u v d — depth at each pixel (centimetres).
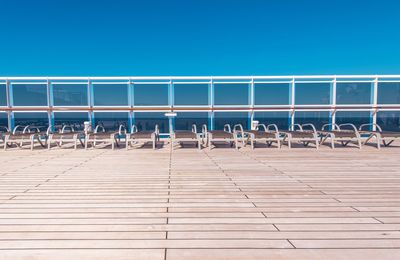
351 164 431
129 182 327
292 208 239
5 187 306
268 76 841
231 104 894
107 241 181
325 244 176
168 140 765
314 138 609
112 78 819
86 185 314
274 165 425
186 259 161
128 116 862
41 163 449
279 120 903
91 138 646
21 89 847
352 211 231
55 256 163
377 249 170
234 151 573
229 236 187
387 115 879
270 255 164
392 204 248
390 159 472
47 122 880
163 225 205
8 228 200
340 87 878
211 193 283
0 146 672
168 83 867
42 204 250
